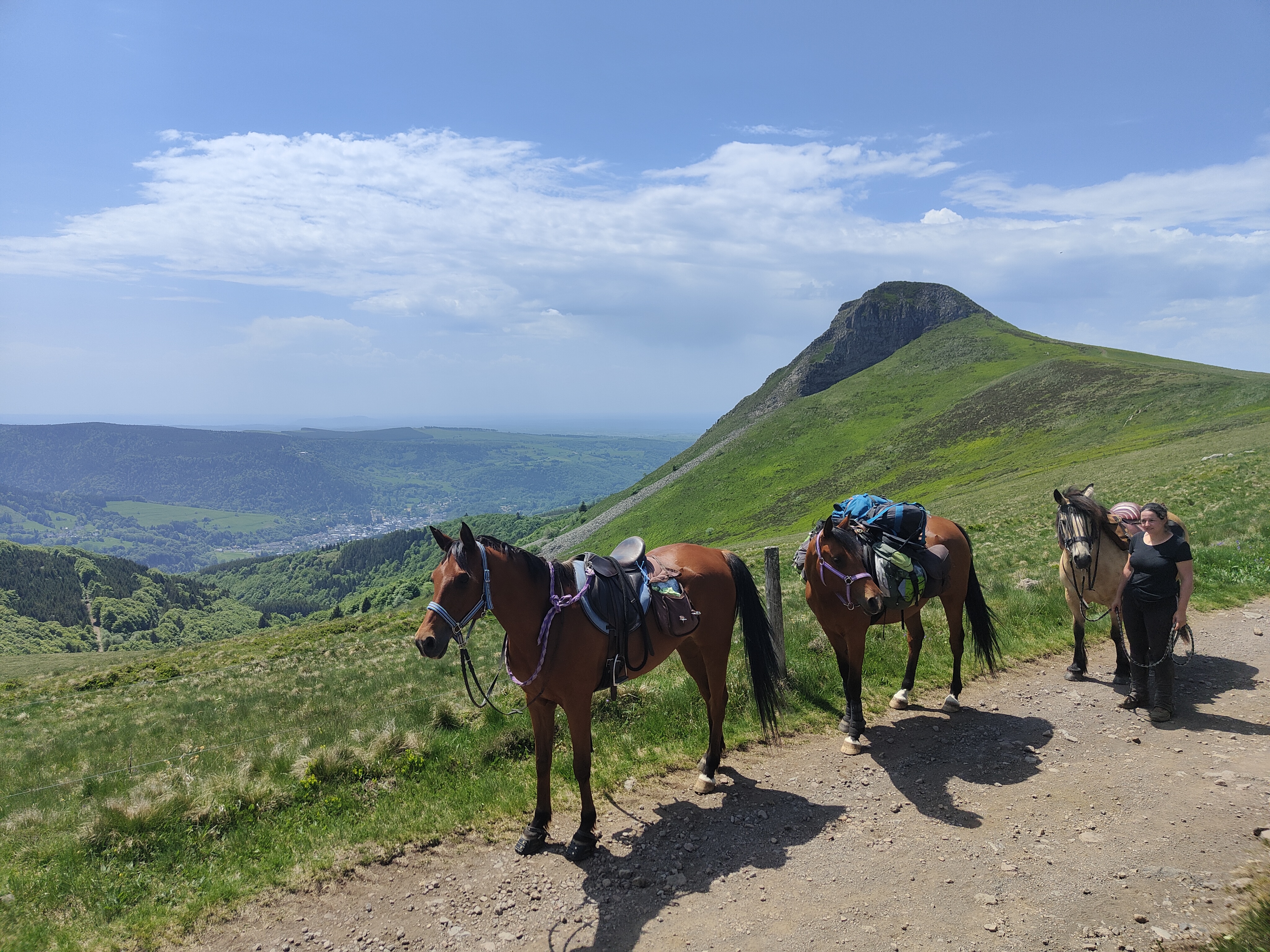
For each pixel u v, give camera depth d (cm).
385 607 16400
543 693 537
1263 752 617
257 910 479
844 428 12975
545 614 538
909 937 412
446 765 684
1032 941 398
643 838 552
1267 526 1598
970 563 832
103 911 476
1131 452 5212
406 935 450
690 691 809
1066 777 602
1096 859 473
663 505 12281
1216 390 7438
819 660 925
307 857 534
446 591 506
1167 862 462
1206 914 404
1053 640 1027
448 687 1241
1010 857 487
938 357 15788
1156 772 596
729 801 604
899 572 679
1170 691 710
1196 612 1130
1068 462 6172
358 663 1933
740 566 696
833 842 527
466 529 511
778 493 10900
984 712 775
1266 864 443
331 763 668
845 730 719
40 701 2269
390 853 539
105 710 1794
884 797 593
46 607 19250
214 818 594
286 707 1345
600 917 457
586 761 537
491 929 452
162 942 448
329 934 454
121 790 812
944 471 8838
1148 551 721
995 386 11944
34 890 504
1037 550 1919
